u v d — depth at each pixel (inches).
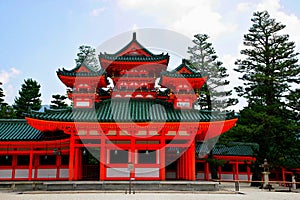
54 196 762.8
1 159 1204.5
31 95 2682.1
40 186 996.6
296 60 1600.6
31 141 1161.4
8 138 1164.5
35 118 945.5
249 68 1711.4
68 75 1099.3
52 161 1213.1
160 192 885.8
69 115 1029.2
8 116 2383.1
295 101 1557.6
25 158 1211.9
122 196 755.4
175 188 950.4
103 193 850.8
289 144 1571.1
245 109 1652.3
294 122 1612.9
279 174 1883.6
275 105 1534.2
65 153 1156.5
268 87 1567.4
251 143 1899.6
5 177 1177.4
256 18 1701.5
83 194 818.2
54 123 966.4
